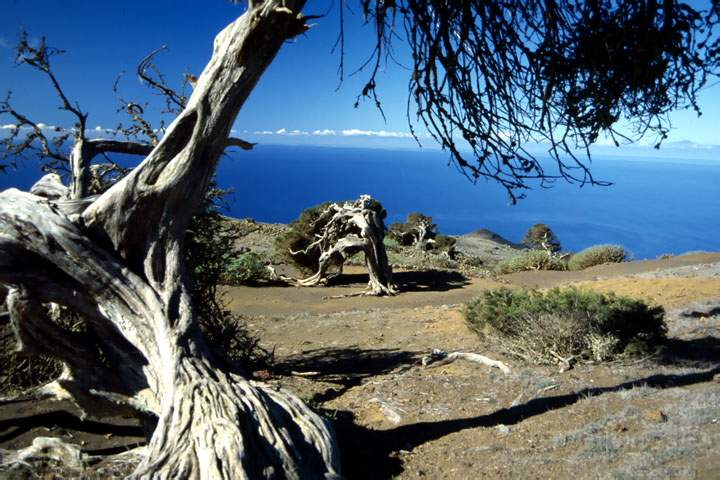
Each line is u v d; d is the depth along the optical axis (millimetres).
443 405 7074
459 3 4367
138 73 6906
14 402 6332
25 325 5090
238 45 4766
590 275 23078
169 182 4988
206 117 4895
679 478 4320
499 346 9977
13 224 4934
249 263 21625
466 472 5070
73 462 4980
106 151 6246
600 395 6891
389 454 5645
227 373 4879
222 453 4023
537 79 4375
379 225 21594
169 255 5152
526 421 6277
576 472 4754
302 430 4605
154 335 4906
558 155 4383
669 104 4074
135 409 5047
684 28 3750
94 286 5004
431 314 14664
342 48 4434
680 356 9055
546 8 4254
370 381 8516
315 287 22359
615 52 4105
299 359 10477
